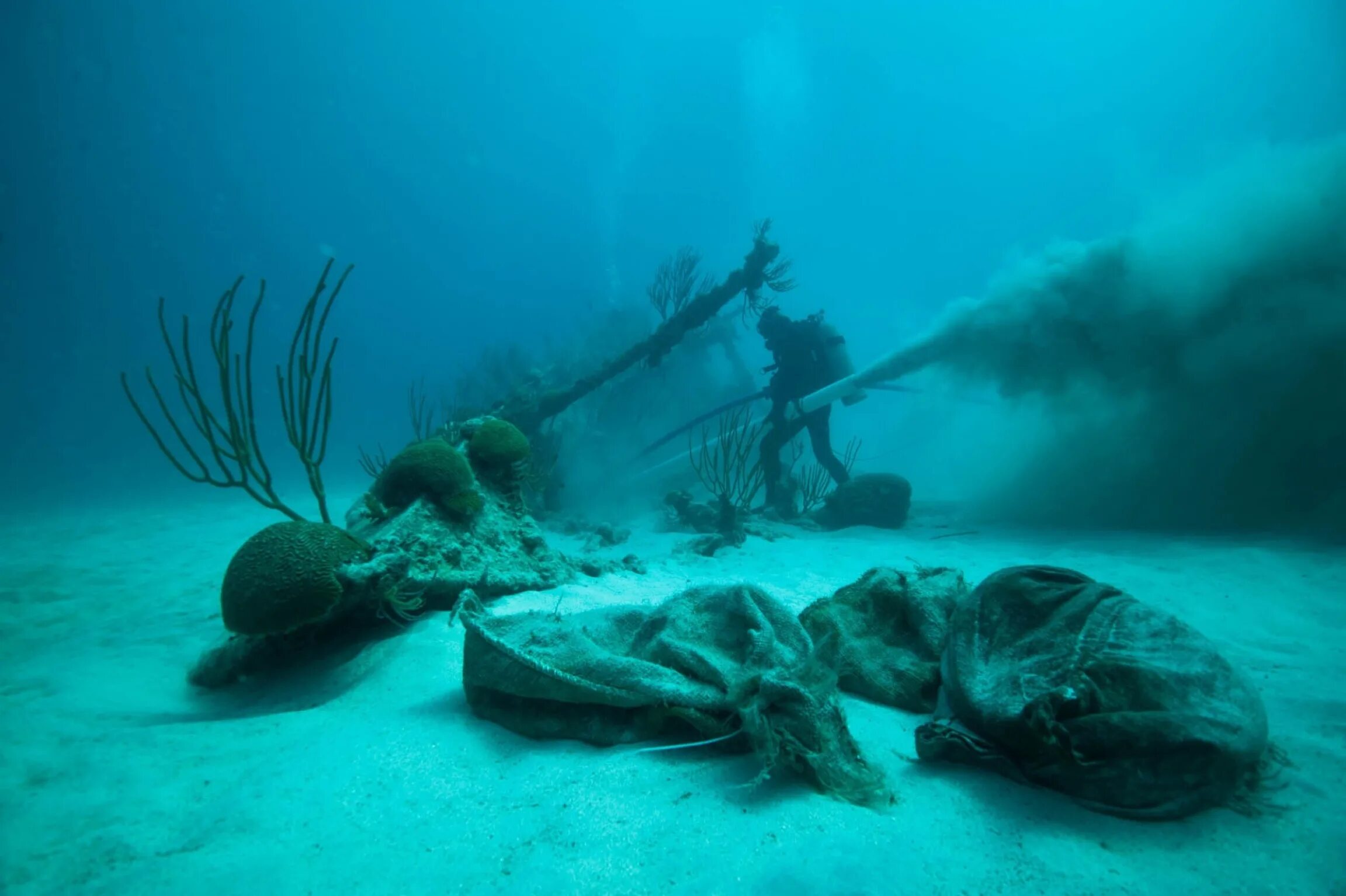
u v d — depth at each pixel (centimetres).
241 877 208
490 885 204
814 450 1239
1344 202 777
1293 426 830
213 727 332
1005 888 198
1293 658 388
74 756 291
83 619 610
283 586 389
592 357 1806
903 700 330
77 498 1783
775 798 243
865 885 198
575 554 798
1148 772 229
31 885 206
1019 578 319
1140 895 195
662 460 1550
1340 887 196
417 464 526
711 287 1389
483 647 319
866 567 684
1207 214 868
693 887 200
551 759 280
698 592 343
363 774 271
